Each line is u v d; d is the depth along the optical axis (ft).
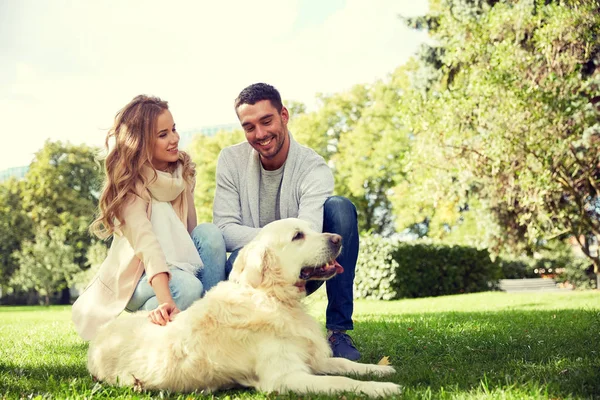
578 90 42.98
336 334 13.52
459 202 54.29
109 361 11.09
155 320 11.25
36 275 94.22
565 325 17.98
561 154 42.06
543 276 85.81
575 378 9.37
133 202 12.78
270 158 14.06
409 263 51.70
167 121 13.35
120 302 12.65
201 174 100.27
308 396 8.97
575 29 40.45
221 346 10.16
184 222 14.07
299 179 14.21
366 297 51.83
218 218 14.55
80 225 112.68
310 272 11.28
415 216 86.07
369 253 51.65
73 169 118.11
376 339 16.60
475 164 46.44
